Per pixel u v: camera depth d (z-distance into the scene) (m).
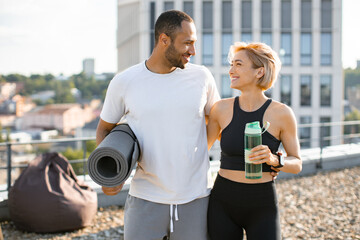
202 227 2.24
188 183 2.20
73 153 47.00
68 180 4.51
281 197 5.89
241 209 2.16
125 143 2.02
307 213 5.13
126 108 2.25
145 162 2.20
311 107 34.16
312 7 33.78
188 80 2.22
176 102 2.17
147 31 34.62
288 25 33.88
